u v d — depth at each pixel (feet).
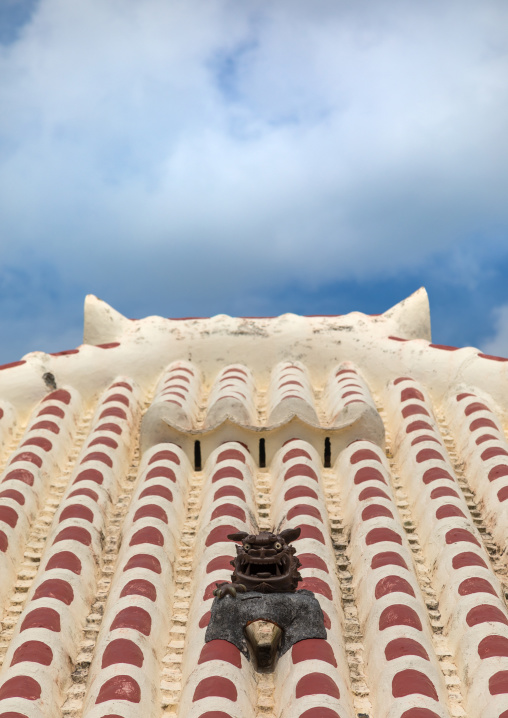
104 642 23.81
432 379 40.68
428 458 33.01
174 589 27.58
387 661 22.85
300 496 30.76
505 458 32.99
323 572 26.43
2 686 22.56
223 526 28.81
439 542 28.40
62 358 41.47
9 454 36.83
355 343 43.11
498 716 20.89
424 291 45.29
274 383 40.40
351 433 35.01
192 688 21.98
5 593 27.91
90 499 31.14
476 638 23.76
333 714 20.43
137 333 44.09
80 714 22.89
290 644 23.13
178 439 35.35
